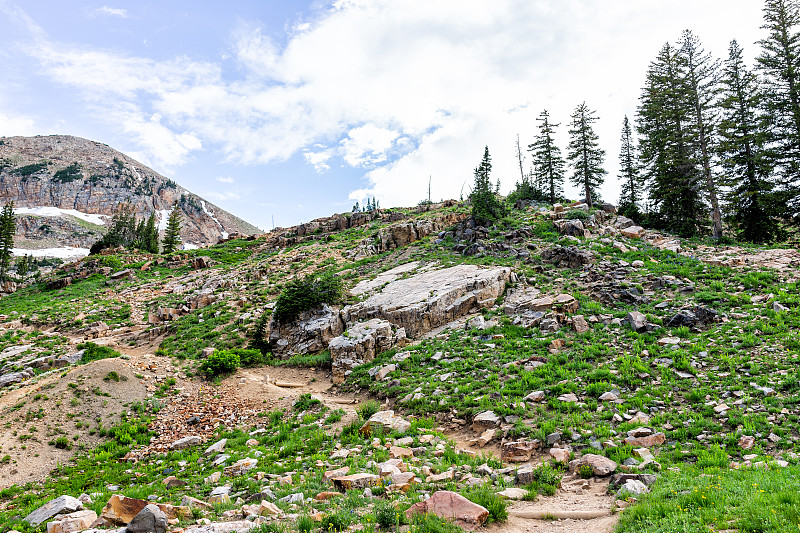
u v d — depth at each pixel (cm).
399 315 3212
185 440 2069
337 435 1867
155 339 3881
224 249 7819
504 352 2492
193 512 1078
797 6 4134
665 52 5119
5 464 1798
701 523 830
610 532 918
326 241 6606
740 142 4197
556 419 1722
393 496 1154
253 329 3662
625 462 1337
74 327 4200
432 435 1750
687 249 3734
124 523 1008
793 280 2709
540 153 6469
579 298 3009
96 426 2222
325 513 1016
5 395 2464
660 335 2356
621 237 4178
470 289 3381
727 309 2461
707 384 1812
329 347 3081
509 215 5384
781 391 1639
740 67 4612
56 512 1120
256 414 2370
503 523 1005
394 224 6138
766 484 962
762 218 4138
